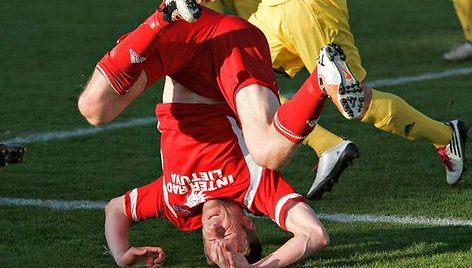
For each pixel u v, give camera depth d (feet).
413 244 50.16
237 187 46.16
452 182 61.26
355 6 142.41
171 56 45.55
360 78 57.77
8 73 103.24
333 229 53.62
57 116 85.35
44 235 53.72
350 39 58.23
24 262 49.16
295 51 59.47
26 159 71.26
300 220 45.42
